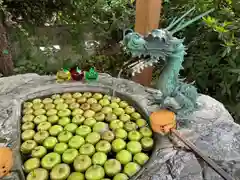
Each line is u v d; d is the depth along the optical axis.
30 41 2.80
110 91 1.64
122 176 1.02
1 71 2.65
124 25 2.65
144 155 1.12
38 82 1.72
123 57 2.82
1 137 1.20
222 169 0.99
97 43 2.98
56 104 1.51
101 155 1.11
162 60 1.23
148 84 2.16
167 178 0.98
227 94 1.97
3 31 2.49
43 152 1.13
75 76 1.72
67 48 2.91
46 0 2.80
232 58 1.77
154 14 1.95
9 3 2.64
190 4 2.12
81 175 1.03
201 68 2.04
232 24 1.74
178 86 1.25
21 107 1.46
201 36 2.07
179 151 1.11
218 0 1.95
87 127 1.29
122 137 1.23
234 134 1.21
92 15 2.89
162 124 1.17
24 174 1.04
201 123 1.30
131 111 1.45
